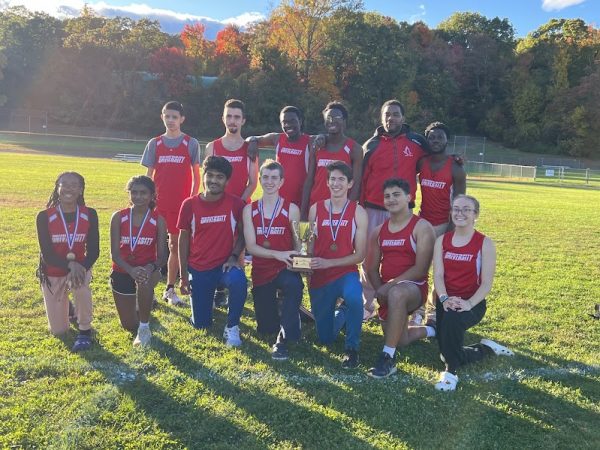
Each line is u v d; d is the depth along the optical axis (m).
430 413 3.68
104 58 65.81
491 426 3.55
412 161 5.80
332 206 4.90
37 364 4.09
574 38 80.38
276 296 5.09
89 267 4.68
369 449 3.22
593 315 6.03
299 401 3.76
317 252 4.90
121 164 30.42
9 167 22.73
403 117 5.79
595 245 11.08
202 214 5.04
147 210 4.93
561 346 5.10
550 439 3.41
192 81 65.44
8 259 7.29
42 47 69.31
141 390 3.79
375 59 67.56
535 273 8.23
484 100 81.38
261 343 4.91
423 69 77.00
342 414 3.61
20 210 11.52
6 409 3.43
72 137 57.94
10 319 5.08
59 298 4.70
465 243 4.49
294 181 6.03
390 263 4.90
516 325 5.67
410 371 4.41
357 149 5.76
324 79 66.25
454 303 4.29
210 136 64.56
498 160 67.94
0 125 63.72
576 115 68.75
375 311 5.96
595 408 3.84
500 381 4.25
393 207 4.75
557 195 25.48
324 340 4.97
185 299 6.12
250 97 63.31
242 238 5.17
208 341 4.82
